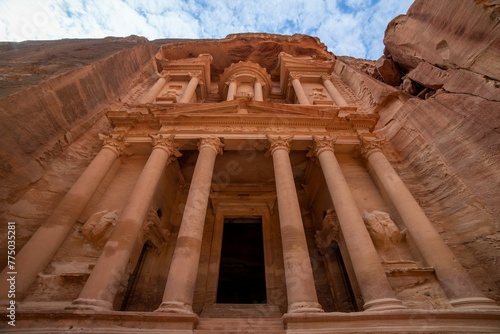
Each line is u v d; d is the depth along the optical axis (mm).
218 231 11922
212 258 10922
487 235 7508
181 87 17953
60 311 5094
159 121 10836
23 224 7691
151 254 10188
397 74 18969
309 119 10898
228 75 19422
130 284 9344
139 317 5223
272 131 10547
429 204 9578
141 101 15078
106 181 9648
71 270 7074
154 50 21969
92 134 11984
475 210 8094
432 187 9922
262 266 16422
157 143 9875
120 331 4984
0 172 7539
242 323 5699
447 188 9312
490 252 7281
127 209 7543
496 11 9406
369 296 6031
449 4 11953
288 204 7828
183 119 10797
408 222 7789
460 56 11141
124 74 16516
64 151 10336
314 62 19672
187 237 6875
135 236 7117
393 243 7934
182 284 6000
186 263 6371
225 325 5609
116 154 10102
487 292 6855
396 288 6762
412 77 14805
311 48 23844
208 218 12555
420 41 14523
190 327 5254
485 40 9914
